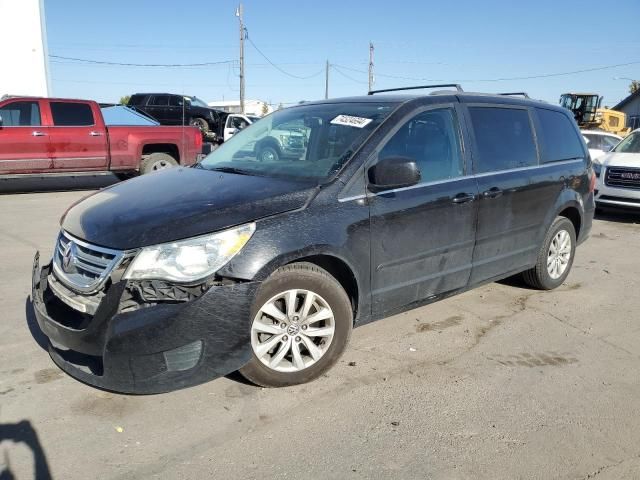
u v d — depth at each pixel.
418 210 3.83
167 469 2.69
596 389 3.56
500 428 3.09
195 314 2.91
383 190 3.67
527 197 4.78
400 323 4.56
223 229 3.03
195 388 3.41
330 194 3.45
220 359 3.01
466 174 4.29
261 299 3.17
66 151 11.34
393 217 3.68
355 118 4.03
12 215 8.95
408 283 3.90
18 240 7.14
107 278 2.95
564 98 29.05
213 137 21.69
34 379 3.48
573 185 5.39
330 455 2.82
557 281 5.47
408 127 3.95
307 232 3.25
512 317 4.78
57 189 12.44
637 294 5.52
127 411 3.16
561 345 4.23
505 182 4.54
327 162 3.71
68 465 2.70
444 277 4.16
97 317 2.94
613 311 5.01
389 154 3.78
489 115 4.64
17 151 10.81
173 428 3.02
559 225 5.32
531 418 3.20
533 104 5.21
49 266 3.69
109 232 3.08
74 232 3.30
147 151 12.70
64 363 3.19
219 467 2.71
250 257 3.05
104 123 11.85
